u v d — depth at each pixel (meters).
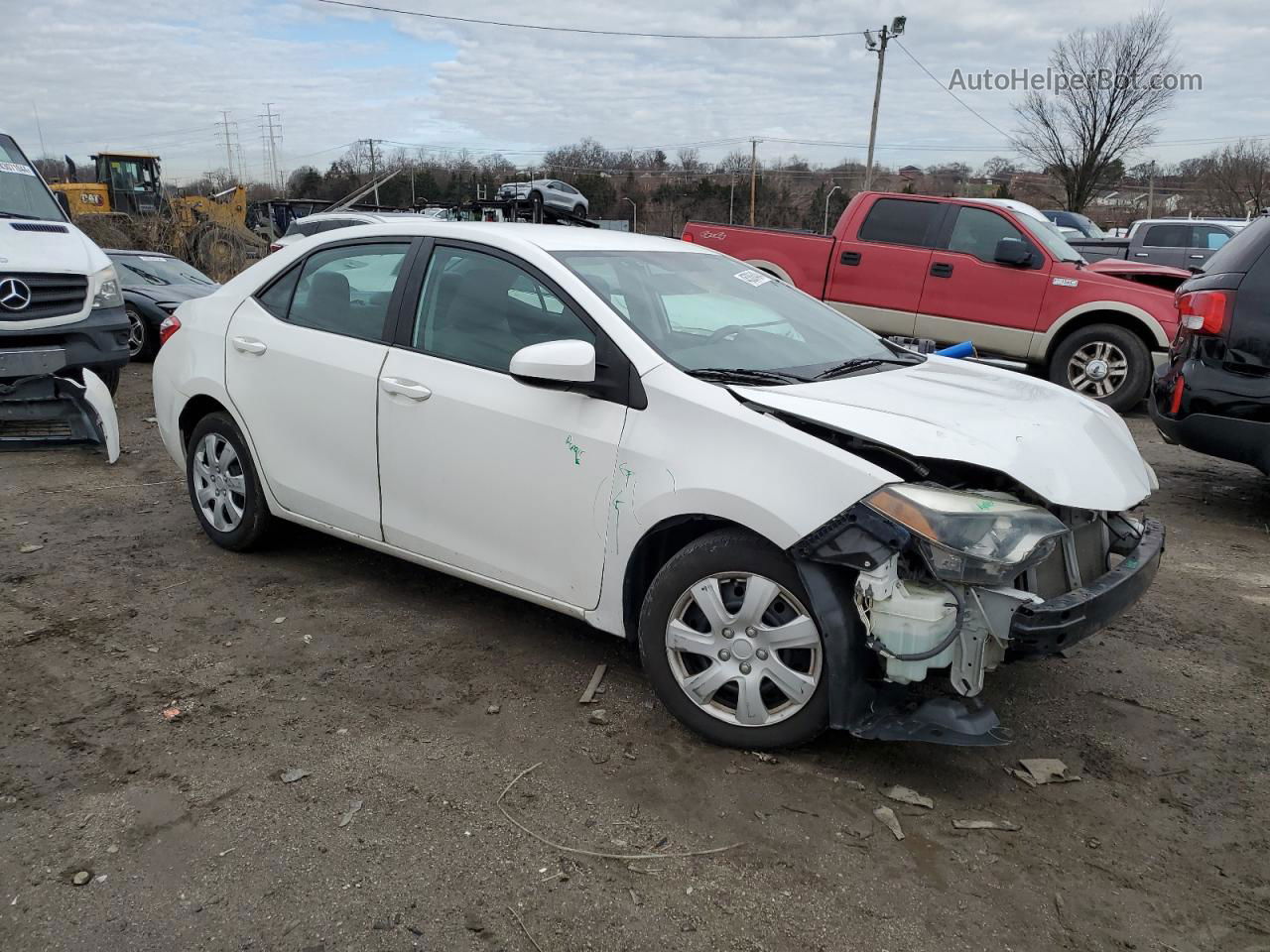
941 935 2.41
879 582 2.79
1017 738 3.37
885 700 3.01
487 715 3.43
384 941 2.34
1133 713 3.57
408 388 3.88
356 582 4.66
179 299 12.65
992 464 2.86
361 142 73.31
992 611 2.80
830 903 2.51
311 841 2.70
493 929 2.39
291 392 4.37
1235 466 7.57
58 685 3.57
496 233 3.91
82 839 2.68
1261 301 5.43
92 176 30.41
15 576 4.63
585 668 3.81
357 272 4.29
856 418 3.00
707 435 3.13
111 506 5.86
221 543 4.95
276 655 3.86
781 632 3.02
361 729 3.32
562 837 2.75
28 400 6.96
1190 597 4.77
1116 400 9.36
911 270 9.98
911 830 2.82
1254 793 3.07
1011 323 9.63
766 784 3.02
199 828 2.75
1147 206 47.94
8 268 6.97
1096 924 2.46
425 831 2.76
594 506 3.38
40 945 2.29
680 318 3.72
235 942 2.32
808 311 4.32
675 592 3.21
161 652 3.87
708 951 2.34
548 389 3.32
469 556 3.83
